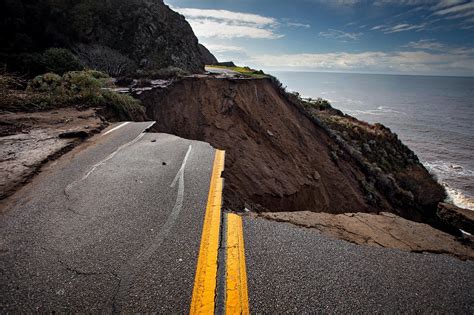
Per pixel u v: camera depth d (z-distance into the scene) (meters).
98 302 2.21
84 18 27.89
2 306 2.13
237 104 17.94
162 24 34.41
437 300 2.40
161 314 2.12
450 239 3.61
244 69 42.38
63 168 5.00
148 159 5.65
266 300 2.29
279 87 22.88
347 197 17.28
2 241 2.91
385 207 17.97
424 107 193.50
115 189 4.25
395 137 28.17
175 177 4.80
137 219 3.44
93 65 26.17
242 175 14.17
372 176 19.77
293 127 19.61
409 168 24.86
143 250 2.85
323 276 2.60
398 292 2.46
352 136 24.67
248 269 2.64
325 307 2.24
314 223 3.76
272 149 17.09
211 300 2.26
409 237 3.57
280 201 14.31
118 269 2.57
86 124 7.87
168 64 32.19
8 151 5.39
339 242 3.24
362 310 2.23
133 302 2.21
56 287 2.34
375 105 192.62
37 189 4.16
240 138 16.42
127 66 28.33
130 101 11.52
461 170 51.38
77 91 10.39
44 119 7.79
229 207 5.30
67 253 2.77
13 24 22.50
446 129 103.44
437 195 22.31
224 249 2.93
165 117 15.88
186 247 2.93
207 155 6.10
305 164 17.44
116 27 30.23
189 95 17.53
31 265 2.59
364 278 2.61
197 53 40.25
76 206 3.71
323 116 27.30
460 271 2.84
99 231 3.16
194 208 3.77
